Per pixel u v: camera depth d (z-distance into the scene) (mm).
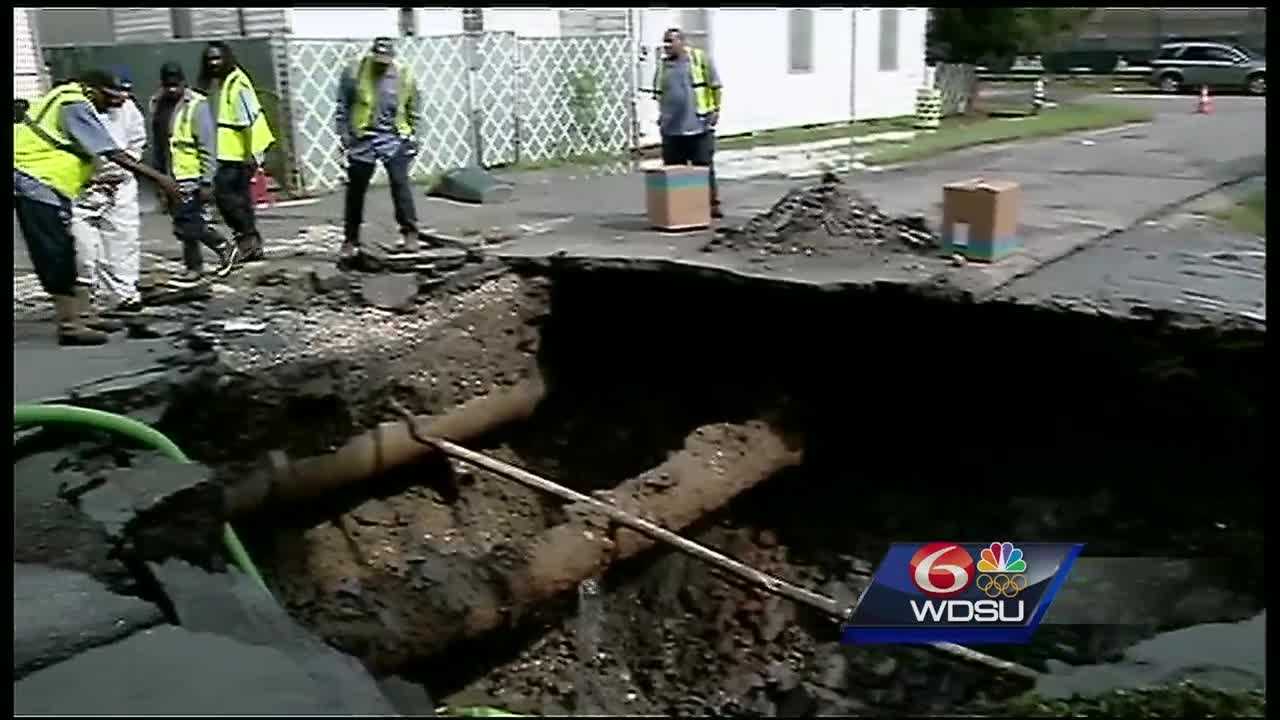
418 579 7254
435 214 12359
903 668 6922
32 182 7422
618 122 18406
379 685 4488
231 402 7125
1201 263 8930
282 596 7027
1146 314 7578
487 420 8797
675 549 8062
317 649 4367
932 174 15320
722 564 7297
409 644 6785
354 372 7793
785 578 8227
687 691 7375
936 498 8469
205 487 5664
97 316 8406
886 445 8883
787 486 8984
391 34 15844
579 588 7703
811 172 15836
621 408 9492
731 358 9250
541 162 17250
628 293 9398
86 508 5324
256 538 7203
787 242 9484
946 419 8688
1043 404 8281
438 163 15977
